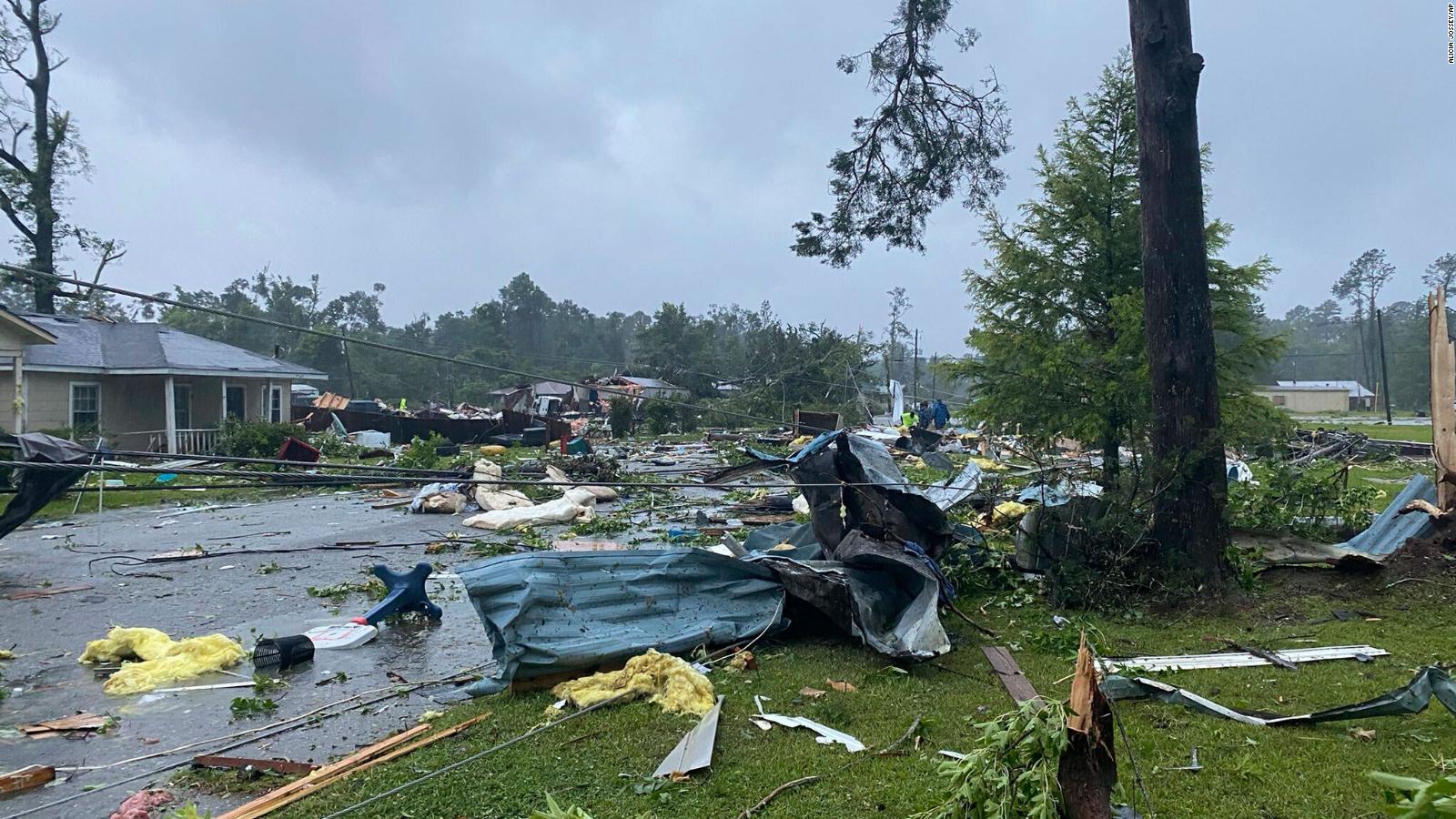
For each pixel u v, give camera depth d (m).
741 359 67.94
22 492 8.71
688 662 6.50
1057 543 9.07
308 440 25.64
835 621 7.09
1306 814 4.10
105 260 32.69
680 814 4.27
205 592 10.01
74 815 4.58
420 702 6.20
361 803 4.46
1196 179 8.65
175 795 4.75
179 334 28.16
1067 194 11.92
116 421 24.28
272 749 5.39
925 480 19.80
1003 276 12.45
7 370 20.64
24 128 30.97
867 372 49.72
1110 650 6.91
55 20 30.78
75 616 8.89
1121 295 11.50
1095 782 2.99
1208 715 5.41
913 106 13.35
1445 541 9.04
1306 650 6.81
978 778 3.10
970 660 6.85
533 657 6.10
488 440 33.31
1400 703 5.00
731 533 13.75
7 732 5.74
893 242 14.60
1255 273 11.16
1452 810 2.22
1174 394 8.62
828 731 5.25
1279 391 72.06
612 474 20.83
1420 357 77.88
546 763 4.89
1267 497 11.04
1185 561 8.34
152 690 6.54
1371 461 24.16
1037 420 11.67
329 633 7.80
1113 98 11.89
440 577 10.60
